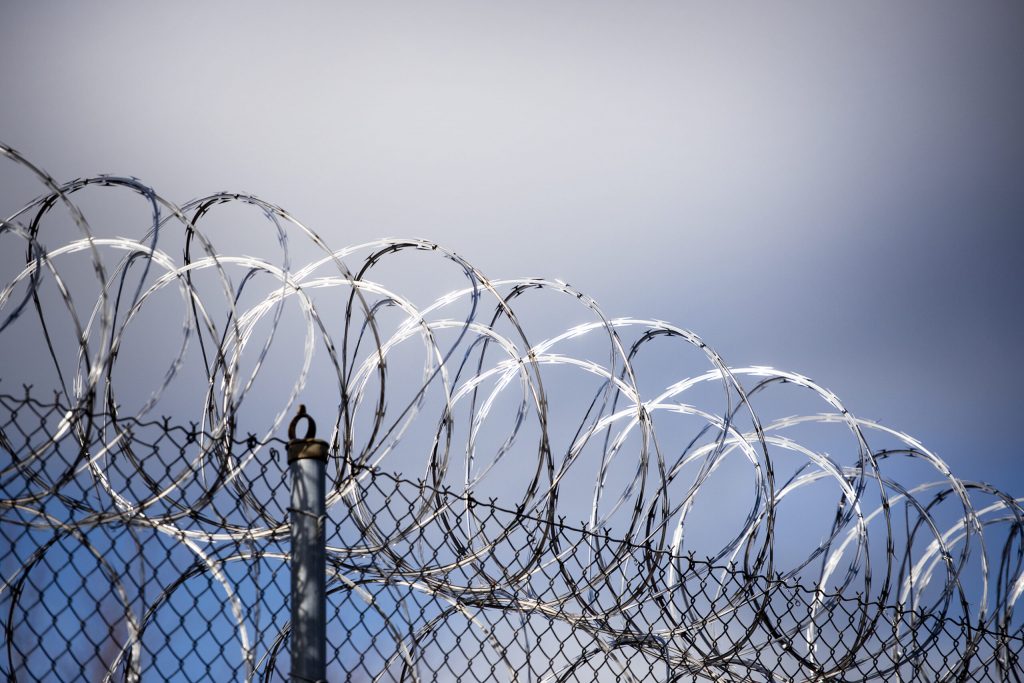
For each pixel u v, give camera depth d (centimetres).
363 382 1028
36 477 792
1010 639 1162
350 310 1016
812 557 1146
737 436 1166
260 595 823
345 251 1004
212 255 911
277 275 952
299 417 886
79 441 831
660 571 1019
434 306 1065
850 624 1083
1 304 912
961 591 1154
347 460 891
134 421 820
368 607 892
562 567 983
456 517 949
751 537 1092
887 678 1071
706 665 1012
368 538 900
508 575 952
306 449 868
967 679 1120
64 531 789
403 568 902
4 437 782
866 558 1133
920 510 1199
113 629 785
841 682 1045
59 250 905
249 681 798
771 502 1066
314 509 852
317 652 817
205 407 929
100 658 780
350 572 890
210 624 816
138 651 776
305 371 909
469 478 1129
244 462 845
